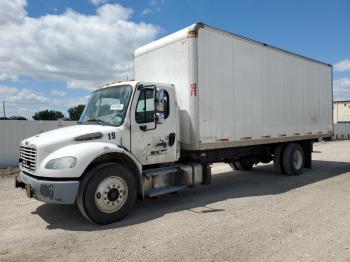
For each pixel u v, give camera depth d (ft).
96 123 22.09
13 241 16.53
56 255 14.67
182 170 24.26
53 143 18.80
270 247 15.20
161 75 26.40
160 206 23.09
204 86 24.76
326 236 16.52
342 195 25.85
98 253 14.82
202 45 24.63
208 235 16.85
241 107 28.40
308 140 39.70
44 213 21.62
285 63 34.27
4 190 29.73
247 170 41.09
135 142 21.40
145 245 15.65
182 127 24.77
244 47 28.76
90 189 18.45
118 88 22.44
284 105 34.01
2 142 43.11
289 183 31.71
